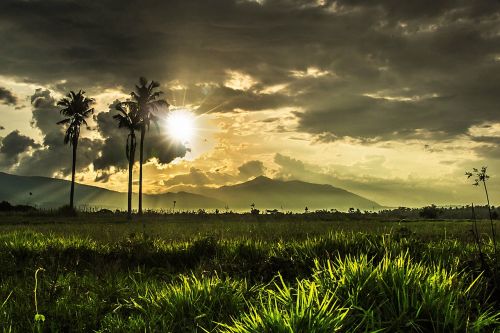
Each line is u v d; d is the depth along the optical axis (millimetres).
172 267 12102
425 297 5328
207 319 6461
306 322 4785
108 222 46844
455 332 4957
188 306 6828
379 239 11570
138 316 6805
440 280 6215
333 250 10719
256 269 10453
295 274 9680
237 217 65062
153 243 15344
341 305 5590
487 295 6926
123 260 13828
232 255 12055
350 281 5938
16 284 10117
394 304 5406
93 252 14648
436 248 10430
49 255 13727
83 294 8492
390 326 4969
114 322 6789
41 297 8102
